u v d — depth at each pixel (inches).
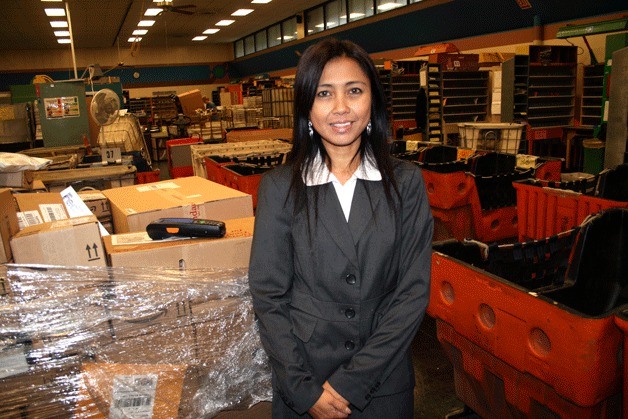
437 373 93.2
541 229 120.3
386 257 43.5
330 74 41.9
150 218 66.0
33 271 46.1
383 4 478.3
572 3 299.0
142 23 622.2
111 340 48.8
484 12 359.9
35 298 46.3
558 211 114.9
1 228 47.5
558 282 79.0
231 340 54.1
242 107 417.1
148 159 278.2
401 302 43.4
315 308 43.9
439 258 69.1
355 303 43.1
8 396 45.6
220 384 53.9
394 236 43.6
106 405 48.2
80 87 218.7
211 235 56.1
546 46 284.8
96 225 50.7
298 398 40.8
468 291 64.6
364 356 41.5
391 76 329.1
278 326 43.4
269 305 44.0
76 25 591.8
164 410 49.5
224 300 53.2
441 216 150.5
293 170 44.4
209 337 52.9
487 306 62.2
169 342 51.1
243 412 56.2
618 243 67.7
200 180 87.5
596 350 49.6
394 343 41.7
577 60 297.6
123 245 54.3
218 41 868.6
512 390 61.6
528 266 77.6
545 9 317.4
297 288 45.5
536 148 302.0
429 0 400.2
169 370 50.9
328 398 40.9
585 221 65.4
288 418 46.0
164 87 882.1
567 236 78.7
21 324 45.6
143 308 49.6
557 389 53.3
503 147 201.0
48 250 49.2
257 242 44.7
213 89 914.7
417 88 339.0
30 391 46.1
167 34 737.6
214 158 180.9
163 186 82.3
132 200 73.1
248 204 73.2
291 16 654.5
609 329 49.8
